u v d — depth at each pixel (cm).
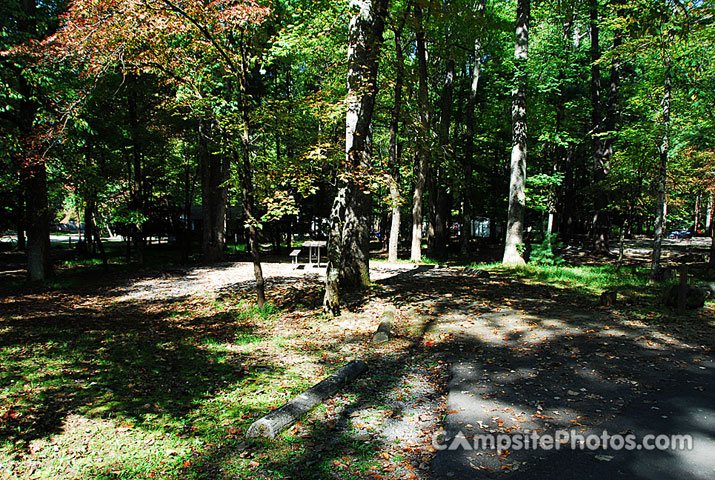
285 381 561
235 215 3888
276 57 1581
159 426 432
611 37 2312
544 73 2009
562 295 1072
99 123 1686
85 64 896
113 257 2581
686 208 3747
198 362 636
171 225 2770
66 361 628
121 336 788
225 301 1141
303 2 1330
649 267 1625
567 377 549
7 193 2056
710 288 1021
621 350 646
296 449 393
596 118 2178
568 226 2914
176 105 1066
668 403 467
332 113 846
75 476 344
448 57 1850
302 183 853
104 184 1600
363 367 599
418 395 525
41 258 1534
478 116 2606
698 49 1155
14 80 1354
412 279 1375
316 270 1811
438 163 1318
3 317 956
